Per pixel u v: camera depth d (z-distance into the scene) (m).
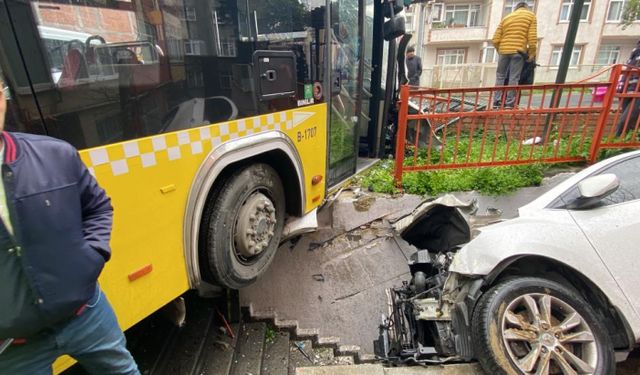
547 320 2.26
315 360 3.33
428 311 2.78
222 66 2.23
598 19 23.17
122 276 1.82
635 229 2.31
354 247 4.21
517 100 4.24
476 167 4.46
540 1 23.33
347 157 4.50
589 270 2.31
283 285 4.06
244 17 2.34
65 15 1.52
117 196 1.75
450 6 25.72
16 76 1.40
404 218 3.81
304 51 2.98
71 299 1.29
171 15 1.92
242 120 2.42
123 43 1.73
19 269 1.17
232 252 2.51
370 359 3.25
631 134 4.52
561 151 4.62
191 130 2.08
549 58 24.27
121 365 1.69
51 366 1.48
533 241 2.42
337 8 3.49
